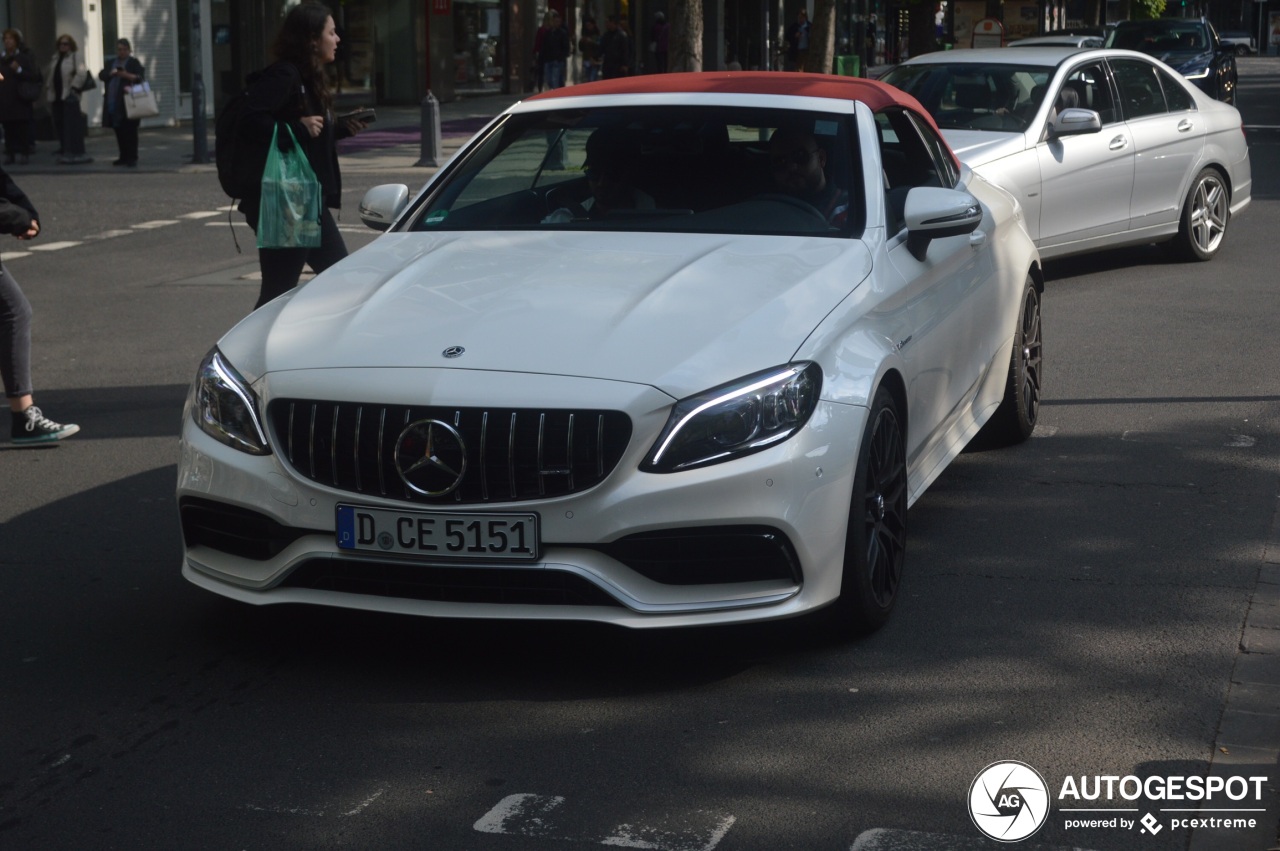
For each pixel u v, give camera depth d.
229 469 4.34
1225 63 25.62
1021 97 11.03
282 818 3.55
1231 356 8.81
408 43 34.78
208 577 4.55
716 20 45.66
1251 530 5.69
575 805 3.60
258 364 4.41
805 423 4.18
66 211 16.92
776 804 3.59
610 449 4.05
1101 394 7.97
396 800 3.63
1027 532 5.71
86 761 3.88
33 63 22.06
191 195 18.36
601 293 4.54
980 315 6.05
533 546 4.06
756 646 4.58
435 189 5.81
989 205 6.57
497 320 4.38
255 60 31.34
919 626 4.74
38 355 9.55
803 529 4.16
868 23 61.16
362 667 4.48
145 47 28.77
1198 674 4.34
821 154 5.40
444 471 4.08
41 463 6.99
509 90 39.28
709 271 4.67
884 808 3.56
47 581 5.31
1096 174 11.12
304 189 7.60
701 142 5.52
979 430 6.44
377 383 4.17
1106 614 4.83
